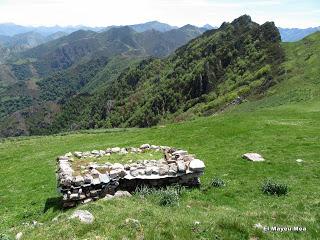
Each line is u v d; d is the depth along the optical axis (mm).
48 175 36344
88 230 15719
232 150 36781
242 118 55250
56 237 15258
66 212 20703
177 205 20984
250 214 18328
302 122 49531
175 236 15094
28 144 64688
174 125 59969
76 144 56406
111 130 101125
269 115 57812
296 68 145250
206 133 46438
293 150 34656
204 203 21828
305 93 90875
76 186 23031
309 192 23406
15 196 30703
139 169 24688
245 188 24766
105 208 19188
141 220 16531
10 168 43688
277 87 129500
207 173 29156
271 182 24328
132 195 23188
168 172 24500
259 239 15344
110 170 24750
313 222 17062
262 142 39062
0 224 24234
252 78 185875
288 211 19203
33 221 22812
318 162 30328
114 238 14742
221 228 15977
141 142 47875
